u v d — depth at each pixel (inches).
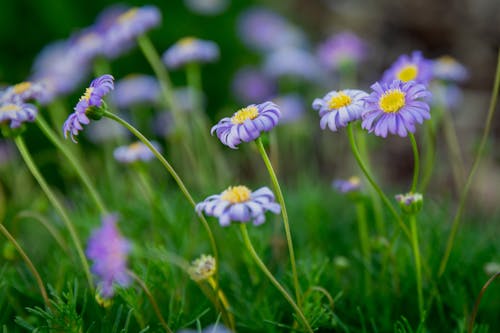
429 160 19.5
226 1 46.9
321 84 41.1
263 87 42.1
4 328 17.8
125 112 32.2
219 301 17.4
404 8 51.4
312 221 22.5
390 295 19.1
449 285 18.8
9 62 38.6
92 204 22.9
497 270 18.9
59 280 18.8
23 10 40.0
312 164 34.4
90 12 41.3
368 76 46.9
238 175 29.9
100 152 32.1
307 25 53.4
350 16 52.6
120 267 15.1
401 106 16.1
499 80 18.0
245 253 19.2
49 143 35.2
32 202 25.0
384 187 29.0
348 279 20.0
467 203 30.6
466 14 49.5
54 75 26.6
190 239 20.9
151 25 21.6
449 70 21.3
